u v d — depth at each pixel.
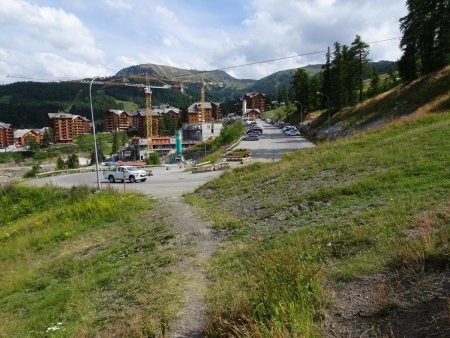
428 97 35.00
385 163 14.40
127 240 14.12
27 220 25.81
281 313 4.31
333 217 9.66
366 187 11.70
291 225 10.25
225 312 5.39
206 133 131.75
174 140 132.00
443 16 41.69
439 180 10.32
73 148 171.00
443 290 4.40
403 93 41.94
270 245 8.68
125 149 143.50
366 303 4.74
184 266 9.28
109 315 7.33
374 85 72.88
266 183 18.14
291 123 101.12
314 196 12.59
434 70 44.19
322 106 90.94
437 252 5.20
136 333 5.88
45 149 169.50
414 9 47.16
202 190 21.83
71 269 12.42
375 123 40.00
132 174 35.56
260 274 5.81
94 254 13.62
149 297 7.67
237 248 9.57
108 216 19.64
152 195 24.23
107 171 37.72
